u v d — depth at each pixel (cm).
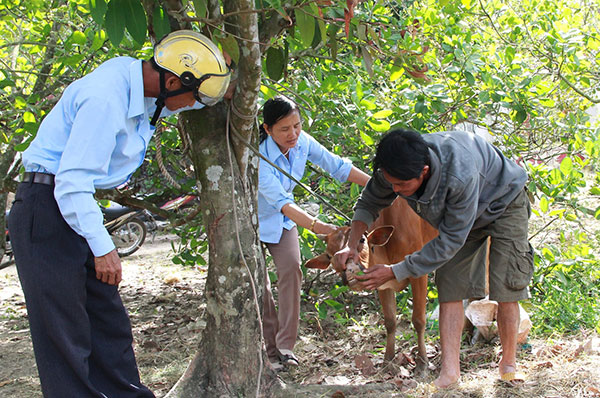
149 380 416
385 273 330
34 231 270
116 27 287
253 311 331
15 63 577
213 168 322
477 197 326
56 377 275
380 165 312
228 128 319
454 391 352
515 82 512
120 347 293
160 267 805
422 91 472
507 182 347
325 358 435
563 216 518
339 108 477
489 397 347
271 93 405
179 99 282
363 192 364
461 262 360
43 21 545
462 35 515
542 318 457
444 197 319
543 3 570
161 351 478
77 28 501
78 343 277
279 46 344
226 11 307
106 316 288
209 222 327
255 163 343
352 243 353
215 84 279
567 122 553
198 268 775
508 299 356
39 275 268
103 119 265
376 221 398
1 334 556
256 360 333
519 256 354
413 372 396
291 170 416
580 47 541
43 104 476
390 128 484
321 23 287
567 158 492
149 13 299
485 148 347
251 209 337
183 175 519
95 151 263
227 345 329
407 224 383
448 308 362
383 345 450
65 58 444
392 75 407
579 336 436
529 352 411
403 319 484
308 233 471
